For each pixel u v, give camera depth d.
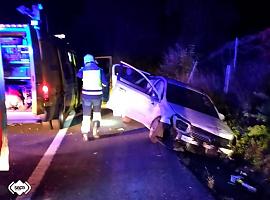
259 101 11.05
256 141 8.16
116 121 10.58
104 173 5.88
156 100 8.42
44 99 7.99
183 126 7.60
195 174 6.25
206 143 7.52
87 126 7.93
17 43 8.21
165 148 7.77
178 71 16.80
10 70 8.41
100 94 7.98
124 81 9.17
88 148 7.38
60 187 5.17
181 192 5.25
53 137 8.24
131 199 4.86
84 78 7.98
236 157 7.80
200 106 8.88
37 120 8.09
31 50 7.82
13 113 7.91
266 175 6.71
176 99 8.64
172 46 20.36
